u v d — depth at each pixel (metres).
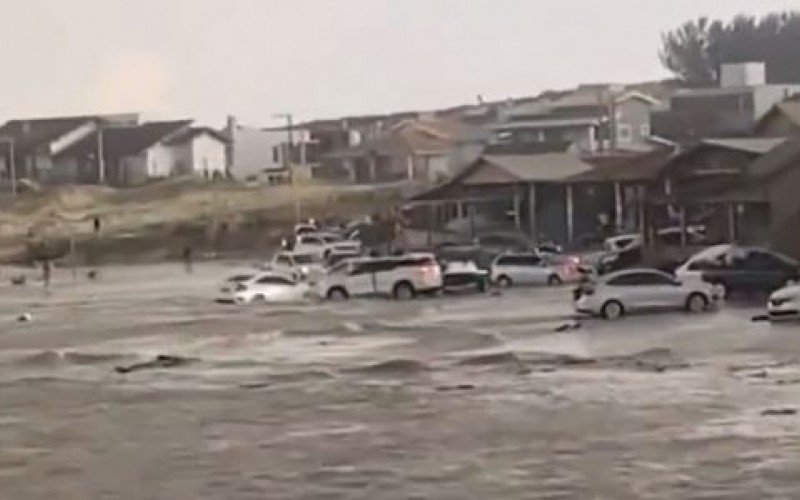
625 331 76.50
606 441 41.94
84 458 42.44
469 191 165.75
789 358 61.22
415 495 35.19
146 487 37.62
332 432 45.66
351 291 113.38
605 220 160.12
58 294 131.38
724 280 96.00
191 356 72.25
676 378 55.94
